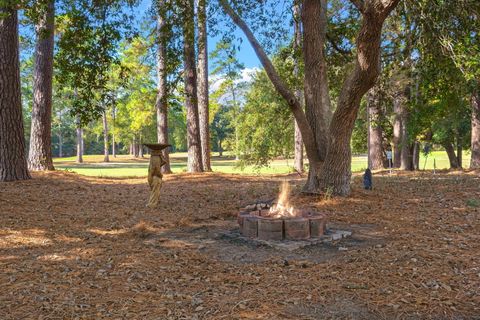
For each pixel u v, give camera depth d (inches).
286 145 1118.4
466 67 457.7
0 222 310.0
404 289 179.0
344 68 644.1
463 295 171.8
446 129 882.8
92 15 434.6
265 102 1121.4
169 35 536.1
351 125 426.3
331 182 431.5
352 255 231.8
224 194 478.6
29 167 650.8
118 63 456.8
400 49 587.8
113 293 176.6
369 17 359.9
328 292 176.6
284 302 165.5
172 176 697.0
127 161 2187.5
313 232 268.8
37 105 648.4
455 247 245.9
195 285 186.7
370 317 152.3
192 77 774.5
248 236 272.7
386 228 301.7
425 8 477.4
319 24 455.2
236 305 162.4
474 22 470.9
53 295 173.2
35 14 394.6
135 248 251.3
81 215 350.0
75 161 2160.4
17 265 215.6
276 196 449.7
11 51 499.5
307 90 460.8
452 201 409.4
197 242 265.3
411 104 606.2
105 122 2027.6
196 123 784.9
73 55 445.7
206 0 517.0
